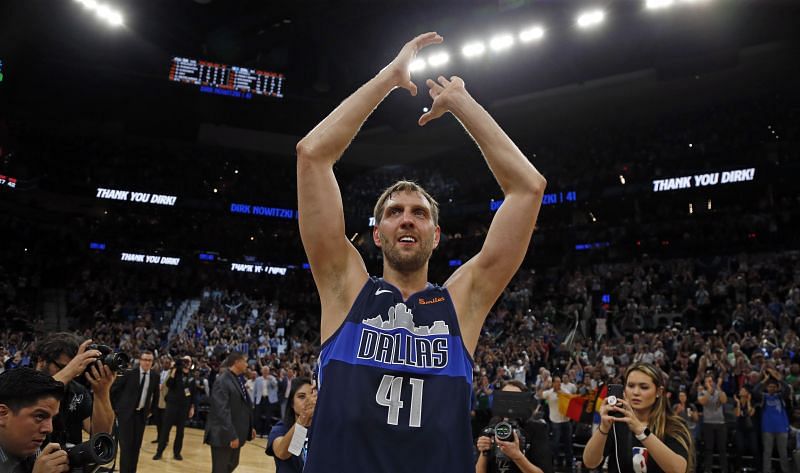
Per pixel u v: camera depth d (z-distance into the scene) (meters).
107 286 26.95
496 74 24.08
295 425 4.00
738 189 22.17
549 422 11.52
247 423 6.97
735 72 23.45
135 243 29.06
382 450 1.56
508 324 21.00
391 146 31.00
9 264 25.95
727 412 10.73
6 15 22.50
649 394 3.30
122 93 26.14
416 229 1.87
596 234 25.22
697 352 14.03
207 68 26.19
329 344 1.71
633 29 20.38
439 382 1.65
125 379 7.41
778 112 23.00
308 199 1.80
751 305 17.23
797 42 21.55
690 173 22.77
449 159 30.12
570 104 26.72
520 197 1.89
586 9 19.03
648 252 23.81
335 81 26.62
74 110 26.81
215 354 18.33
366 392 1.61
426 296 1.80
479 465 3.95
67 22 24.12
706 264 22.23
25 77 25.16
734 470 11.16
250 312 25.89
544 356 16.80
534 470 3.67
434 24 22.33
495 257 1.86
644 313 19.36
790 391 10.69
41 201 28.08
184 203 29.89
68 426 3.45
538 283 24.88
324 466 1.55
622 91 25.58
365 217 29.88
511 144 1.95
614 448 3.32
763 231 21.67
